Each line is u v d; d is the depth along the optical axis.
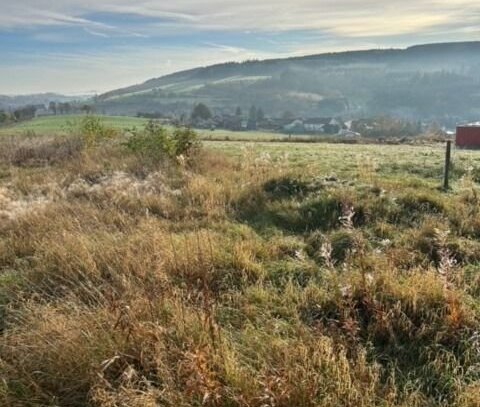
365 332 4.27
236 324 4.43
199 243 5.70
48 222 7.34
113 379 3.51
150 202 8.66
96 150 15.39
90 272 5.29
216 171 11.88
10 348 3.91
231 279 5.33
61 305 4.54
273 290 5.11
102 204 8.70
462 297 4.64
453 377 3.61
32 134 19.56
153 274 5.05
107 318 3.98
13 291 5.16
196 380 3.20
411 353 4.00
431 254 6.08
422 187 9.81
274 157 16.39
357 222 7.58
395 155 19.19
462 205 7.93
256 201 8.89
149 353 3.63
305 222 7.74
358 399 3.23
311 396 3.20
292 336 4.18
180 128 14.66
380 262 5.49
